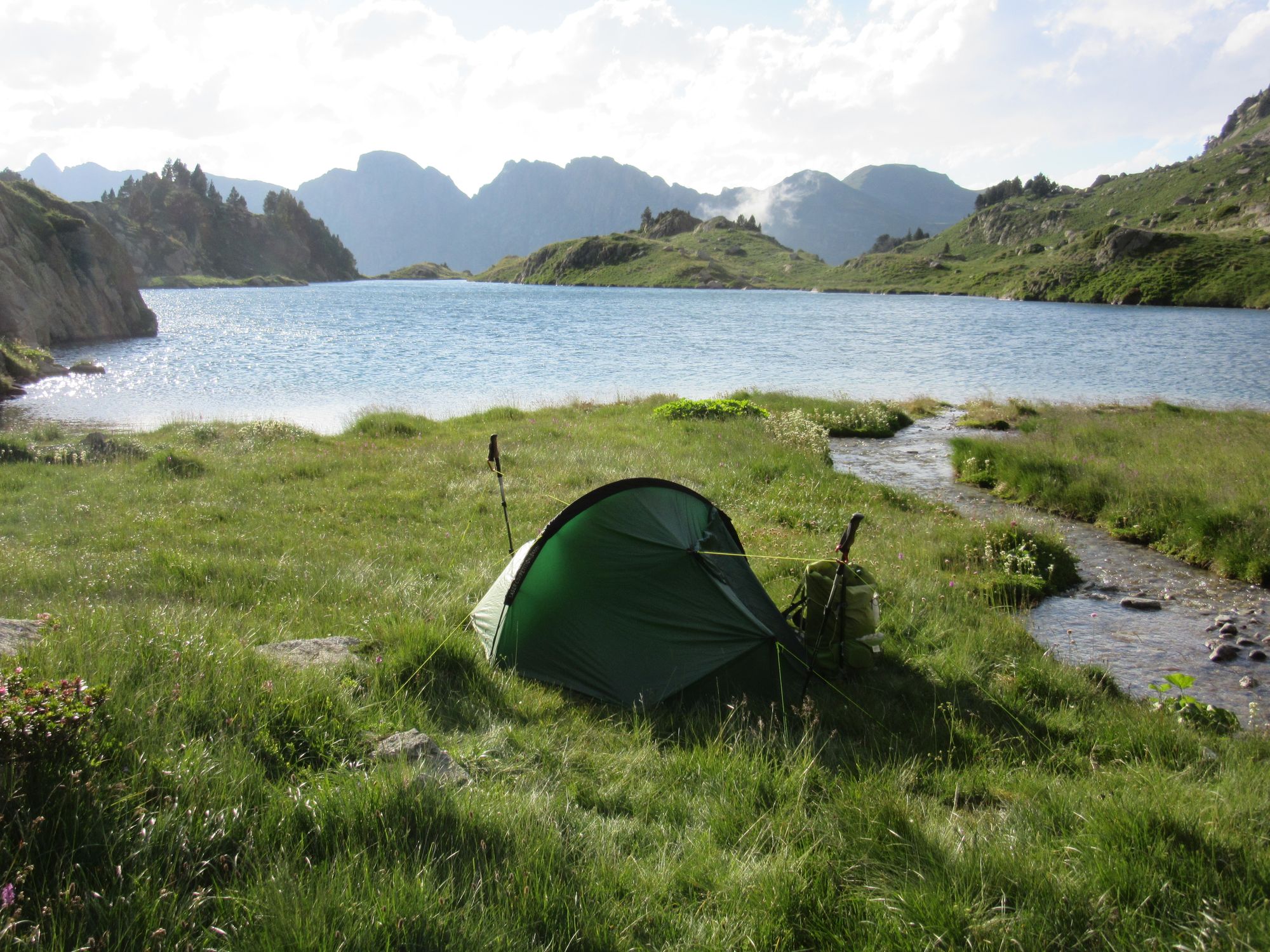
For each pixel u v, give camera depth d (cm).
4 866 299
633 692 685
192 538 1161
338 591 893
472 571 993
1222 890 363
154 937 281
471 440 2070
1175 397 3494
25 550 1057
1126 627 961
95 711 396
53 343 6000
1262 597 1070
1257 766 566
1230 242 14575
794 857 396
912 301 15275
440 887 330
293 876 323
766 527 1255
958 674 743
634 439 2056
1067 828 444
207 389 3591
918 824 432
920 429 2567
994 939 330
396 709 547
